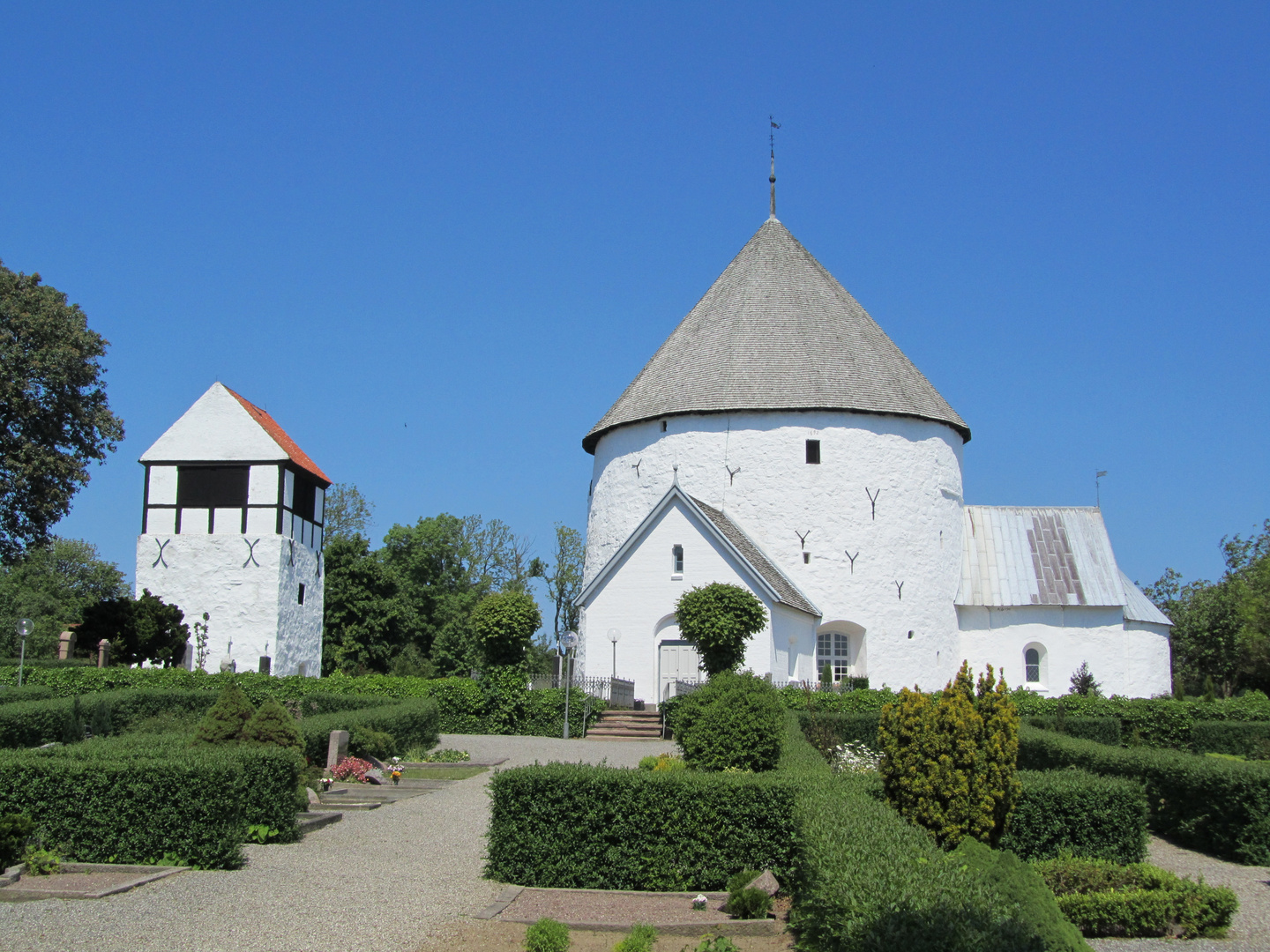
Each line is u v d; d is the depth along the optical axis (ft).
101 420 143.74
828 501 128.06
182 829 43.91
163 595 141.69
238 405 145.48
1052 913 32.99
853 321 140.36
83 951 32.91
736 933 37.83
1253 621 185.98
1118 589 140.67
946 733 43.73
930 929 27.71
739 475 128.88
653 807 44.39
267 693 99.96
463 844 51.16
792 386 130.41
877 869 31.89
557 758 84.53
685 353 138.21
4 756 46.29
